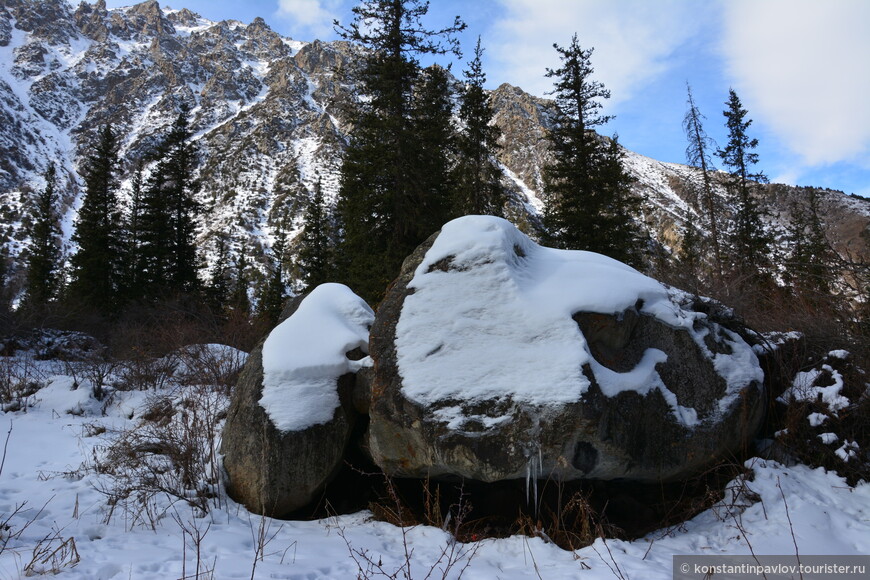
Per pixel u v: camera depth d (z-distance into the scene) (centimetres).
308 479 494
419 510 484
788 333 594
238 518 475
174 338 1181
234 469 521
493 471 404
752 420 490
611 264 555
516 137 16962
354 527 461
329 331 570
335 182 13600
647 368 466
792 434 489
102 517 462
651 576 324
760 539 379
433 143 1820
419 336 462
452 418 414
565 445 396
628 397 430
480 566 357
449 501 477
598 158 2175
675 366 484
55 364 1276
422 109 1842
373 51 1761
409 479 491
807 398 511
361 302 632
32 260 3419
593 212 2052
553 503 439
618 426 412
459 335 455
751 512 419
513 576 335
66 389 962
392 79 1709
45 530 425
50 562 353
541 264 547
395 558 375
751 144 2519
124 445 603
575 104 2245
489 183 2333
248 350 1374
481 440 405
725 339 530
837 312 656
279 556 379
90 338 1551
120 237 2756
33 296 2327
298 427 500
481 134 2338
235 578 329
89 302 2359
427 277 498
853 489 433
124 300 2433
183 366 1099
